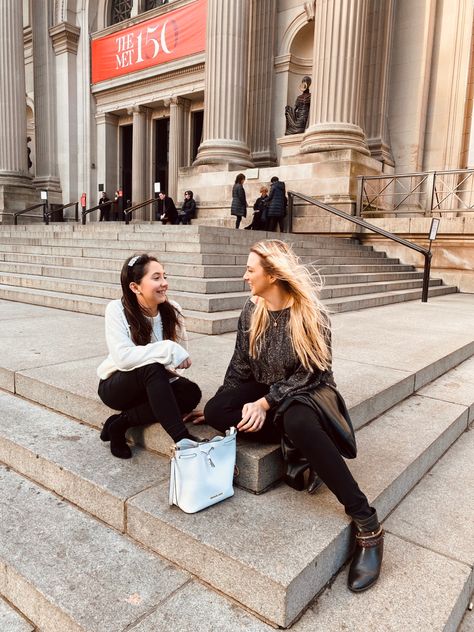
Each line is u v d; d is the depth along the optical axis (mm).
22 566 2010
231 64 14930
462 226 11250
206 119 15562
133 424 2605
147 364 2398
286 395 2180
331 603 1877
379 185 14367
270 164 17203
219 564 1894
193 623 1761
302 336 2188
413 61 15125
